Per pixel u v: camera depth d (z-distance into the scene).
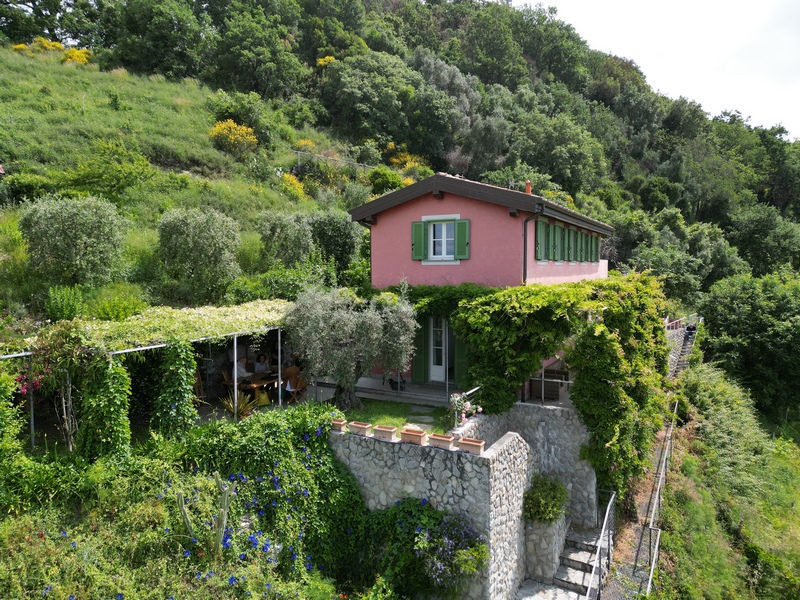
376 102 42.94
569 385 11.96
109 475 6.99
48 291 11.87
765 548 13.36
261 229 17.48
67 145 22.05
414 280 13.77
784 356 22.52
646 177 55.81
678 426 17.25
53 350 7.26
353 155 36.84
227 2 49.16
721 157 57.75
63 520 6.59
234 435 8.09
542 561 9.03
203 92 36.53
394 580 7.77
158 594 5.89
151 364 9.93
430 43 66.38
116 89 31.94
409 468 8.25
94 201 13.11
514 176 40.09
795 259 42.53
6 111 23.69
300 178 29.73
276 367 12.61
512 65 64.12
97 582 5.70
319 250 17.67
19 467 6.58
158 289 13.91
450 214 13.12
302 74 43.97
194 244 13.79
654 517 11.24
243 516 7.74
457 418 9.37
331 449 8.91
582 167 46.66
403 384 13.16
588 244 18.70
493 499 7.68
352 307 10.82
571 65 73.81
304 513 8.12
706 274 35.53
